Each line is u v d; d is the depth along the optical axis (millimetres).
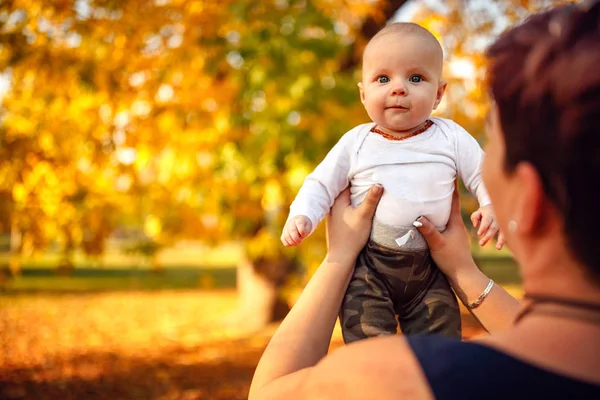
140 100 7180
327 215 1823
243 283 11164
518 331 862
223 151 7043
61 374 7785
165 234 8039
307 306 1477
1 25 6461
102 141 6895
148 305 14008
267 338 9992
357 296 1721
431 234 1668
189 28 6879
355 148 1839
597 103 774
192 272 22156
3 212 6398
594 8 826
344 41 7816
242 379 7664
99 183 7582
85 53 6902
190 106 7047
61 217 6973
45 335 10367
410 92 1773
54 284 17734
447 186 1775
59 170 6766
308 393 988
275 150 6586
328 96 6621
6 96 6855
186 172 7617
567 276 831
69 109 7023
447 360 865
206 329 10883
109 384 7355
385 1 7582
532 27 868
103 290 16641
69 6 6418
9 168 6359
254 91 6449
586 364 800
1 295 15078
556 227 827
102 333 10656
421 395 847
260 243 7656
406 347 918
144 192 7590
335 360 984
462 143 1827
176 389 7180
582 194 787
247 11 6652
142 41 7016
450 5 7445
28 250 6844
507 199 896
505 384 815
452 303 1729
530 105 830
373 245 1722
